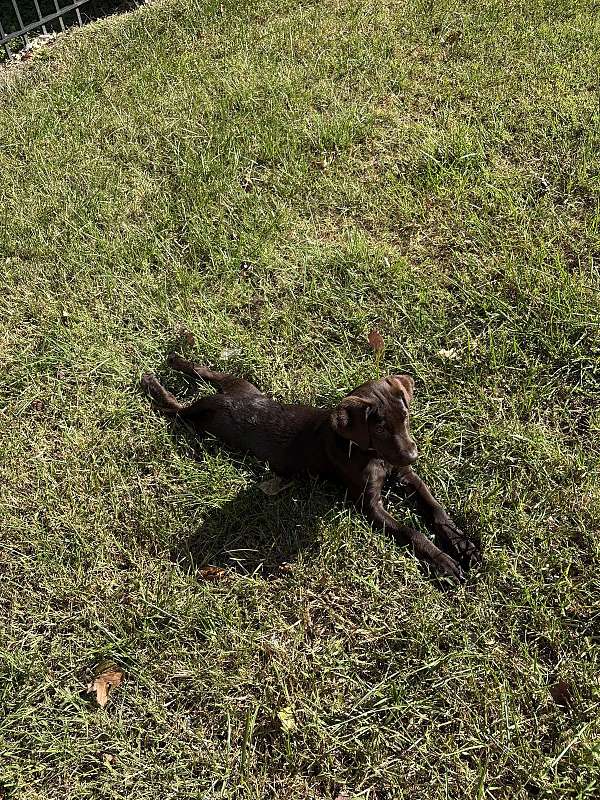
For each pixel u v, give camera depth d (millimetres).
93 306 1623
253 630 1102
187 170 1888
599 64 2014
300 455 1252
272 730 1006
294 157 1869
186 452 1351
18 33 2564
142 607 1144
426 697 998
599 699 960
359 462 1164
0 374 1505
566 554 1099
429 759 951
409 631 1060
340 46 2256
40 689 1075
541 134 1809
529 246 1544
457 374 1357
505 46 2133
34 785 1000
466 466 1233
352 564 1149
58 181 1934
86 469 1329
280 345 1479
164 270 1670
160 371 1498
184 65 2303
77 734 1038
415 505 1208
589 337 1362
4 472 1352
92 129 2107
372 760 956
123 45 2480
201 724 1030
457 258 1563
